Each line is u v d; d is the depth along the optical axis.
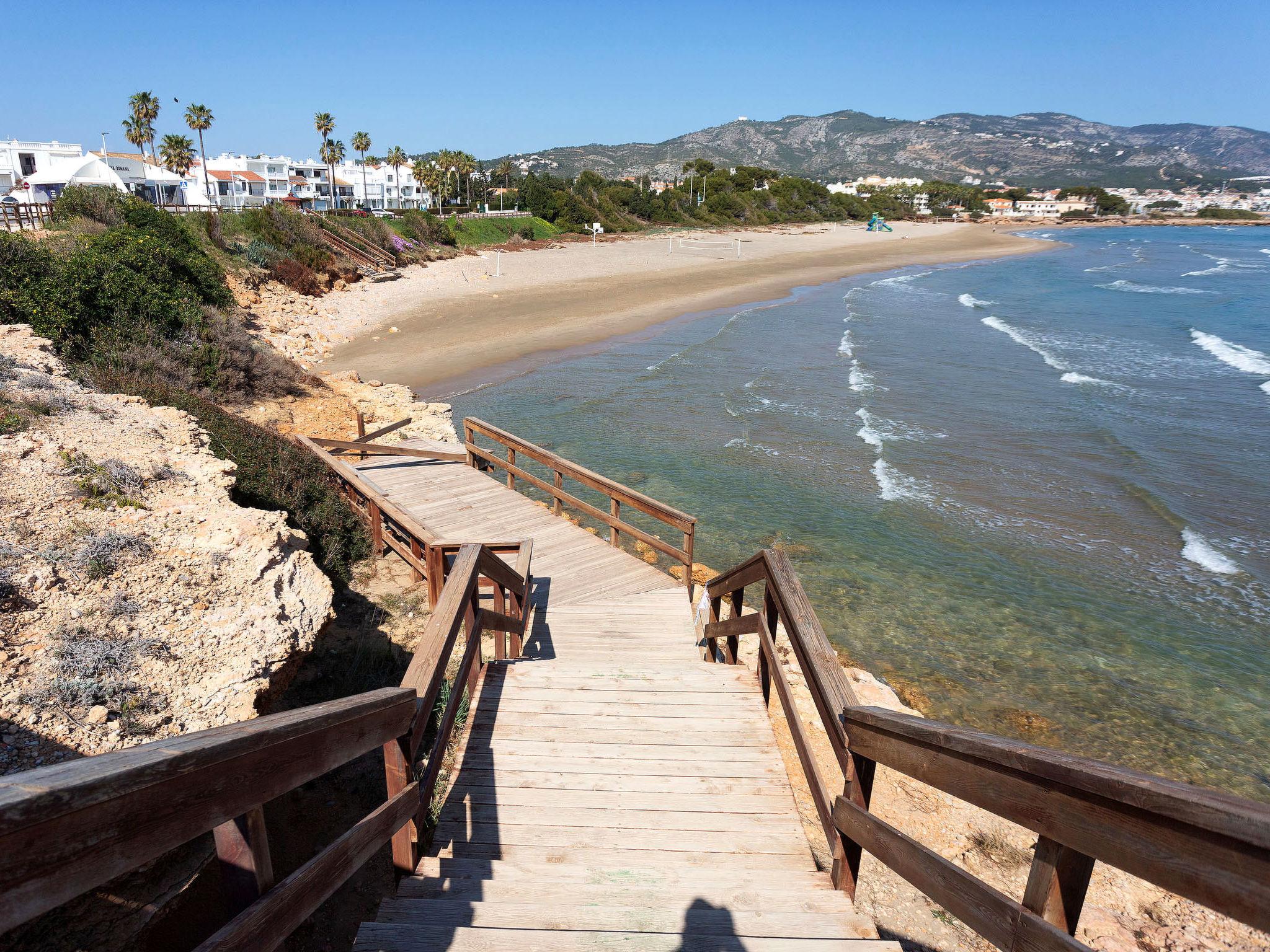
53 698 3.80
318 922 3.68
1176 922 4.96
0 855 0.99
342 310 33.06
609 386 22.84
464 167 83.94
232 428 9.76
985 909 1.72
